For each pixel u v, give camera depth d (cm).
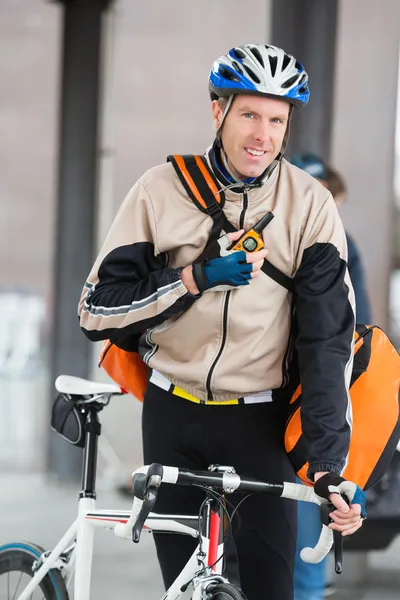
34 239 2188
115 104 1764
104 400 348
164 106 1762
